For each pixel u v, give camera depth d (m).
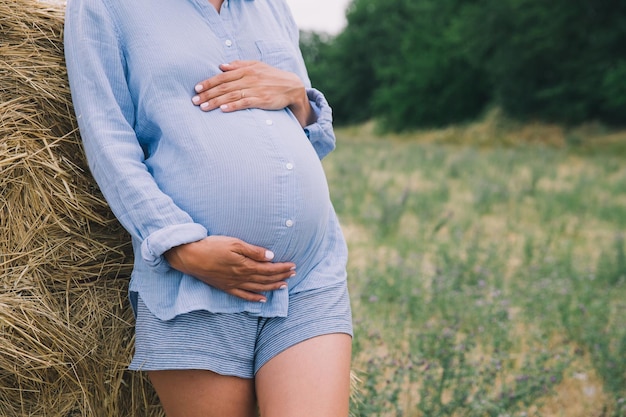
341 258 2.13
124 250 2.18
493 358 3.71
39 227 2.06
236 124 1.95
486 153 20.66
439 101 36.28
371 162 16.50
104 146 1.87
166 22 1.97
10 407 2.07
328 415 1.84
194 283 1.88
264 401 1.90
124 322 2.16
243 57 2.07
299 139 2.05
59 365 2.05
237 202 1.90
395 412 3.36
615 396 3.59
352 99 56.12
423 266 6.25
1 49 2.08
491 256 6.15
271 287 1.91
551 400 3.67
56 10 2.17
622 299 5.30
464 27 31.83
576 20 26.47
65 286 2.10
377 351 4.08
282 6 2.32
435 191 10.82
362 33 55.16
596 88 25.75
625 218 8.88
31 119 2.08
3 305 1.98
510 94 28.67
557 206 9.62
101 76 1.91
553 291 5.08
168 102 1.94
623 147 21.64
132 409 2.19
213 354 1.88
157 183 1.94
